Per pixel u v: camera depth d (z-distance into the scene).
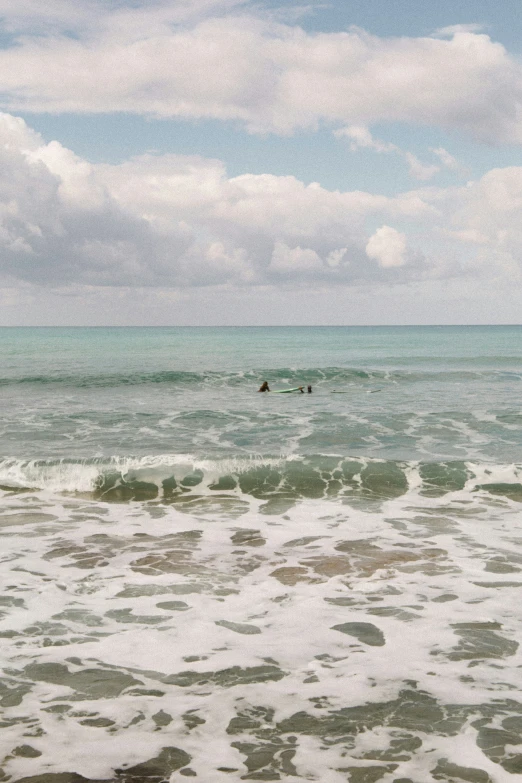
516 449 14.95
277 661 4.69
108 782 3.25
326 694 4.18
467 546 7.89
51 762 3.42
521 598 6.06
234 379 30.95
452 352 53.62
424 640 5.07
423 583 6.52
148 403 23.00
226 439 16.03
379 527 8.88
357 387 28.70
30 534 8.52
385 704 4.05
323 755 3.51
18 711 3.96
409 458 13.97
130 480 11.46
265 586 6.48
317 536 8.44
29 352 51.03
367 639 5.09
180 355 48.28
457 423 18.34
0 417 19.25
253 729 3.77
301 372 32.59
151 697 4.15
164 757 3.48
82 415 19.66
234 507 10.10
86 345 63.69
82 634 5.22
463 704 4.04
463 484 11.27
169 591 6.33
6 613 5.70
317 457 12.07
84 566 7.16
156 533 8.61
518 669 4.55
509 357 45.25
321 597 6.12
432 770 3.37
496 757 3.48
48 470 11.66
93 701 4.09
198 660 4.71
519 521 9.16
